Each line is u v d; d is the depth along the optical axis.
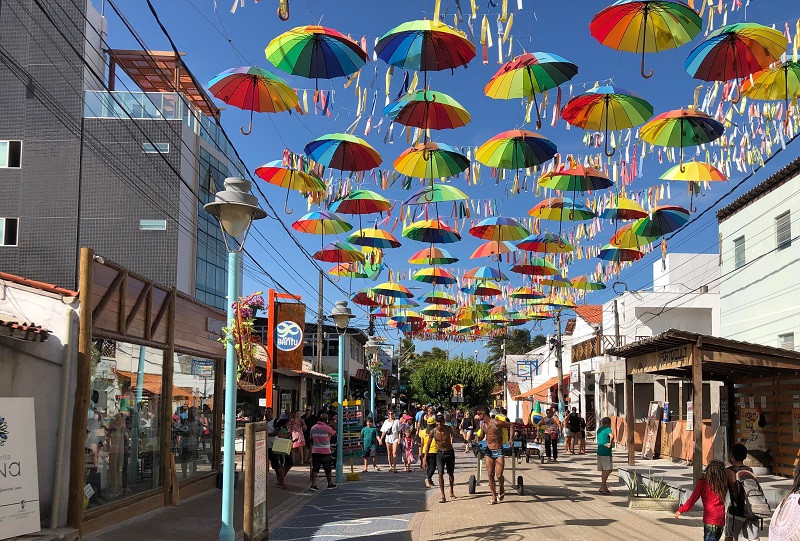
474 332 35.75
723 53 7.52
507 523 11.88
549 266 17.41
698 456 12.85
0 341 9.34
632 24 7.12
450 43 7.47
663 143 9.41
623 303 34.97
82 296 9.84
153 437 12.87
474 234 14.52
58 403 9.63
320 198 12.67
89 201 29.41
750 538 8.23
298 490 17.09
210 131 32.59
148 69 30.06
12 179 29.09
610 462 15.73
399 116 8.54
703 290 34.28
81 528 9.55
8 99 29.25
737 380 18.02
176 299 14.14
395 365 74.81
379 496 15.95
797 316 18.77
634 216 12.76
